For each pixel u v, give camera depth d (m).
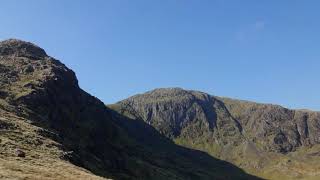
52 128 163.12
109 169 172.88
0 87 186.75
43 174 67.75
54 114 184.75
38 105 179.25
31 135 110.94
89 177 76.81
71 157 108.88
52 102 193.62
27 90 189.25
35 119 158.25
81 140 185.25
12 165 68.25
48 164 81.44
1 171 61.09
